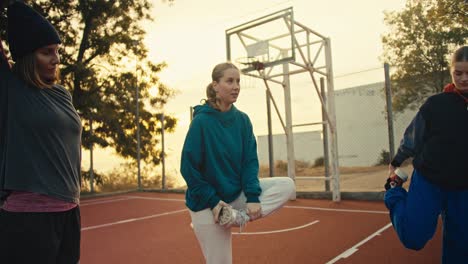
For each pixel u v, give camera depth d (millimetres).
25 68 1671
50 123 1690
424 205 2104
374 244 4293
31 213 1591
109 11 14953
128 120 16562
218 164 2123
